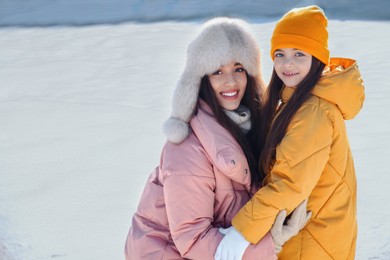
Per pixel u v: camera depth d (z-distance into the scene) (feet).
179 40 28.14
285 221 6.29
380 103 16.87
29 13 38.29
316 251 6.42
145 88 19.98
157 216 6.89
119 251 9.55
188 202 6.39
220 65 6.42
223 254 6.14
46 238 10.10
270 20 32.24
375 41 25.30
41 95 19.71
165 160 6.58
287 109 6.18
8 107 18.22
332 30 28.22
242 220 6.14
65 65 24.11
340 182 6.35
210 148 6.40
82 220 10.67
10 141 15.15
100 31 31.63
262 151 6.57
